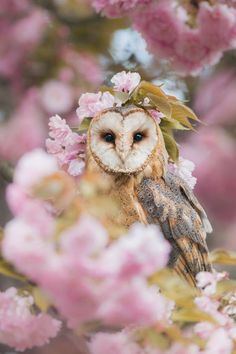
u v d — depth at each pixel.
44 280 6.84
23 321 8.23
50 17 14.56
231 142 13.41
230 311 8.72
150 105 10.27
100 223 7.04
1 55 14.34
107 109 10.20
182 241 10.67
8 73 14.30
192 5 11.76
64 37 14.54
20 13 14.47
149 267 6.91
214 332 8.00
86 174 7.39
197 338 8.02
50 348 9.73
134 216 10.45
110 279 6.92
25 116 13.62
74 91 14.20
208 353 7.94
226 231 13.65
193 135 13.45
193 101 13.75
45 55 14.45
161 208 10.59
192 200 10.91
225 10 11.66
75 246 6.77
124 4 11.53
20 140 13.37
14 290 8.27
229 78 13.72
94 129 10.21
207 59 11.84
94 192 7.34
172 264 10.66
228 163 13.35
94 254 6.88
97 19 14.60
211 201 13.49
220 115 13.51
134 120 10.25
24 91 14.16
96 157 10.23
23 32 14.32
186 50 11.77
